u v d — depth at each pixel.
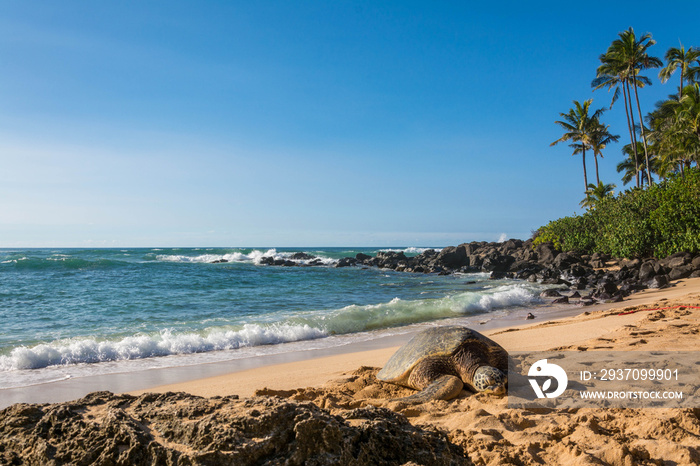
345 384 5.91
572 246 35.44
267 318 13.36
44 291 19.83
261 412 2.09
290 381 6.42
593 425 3.60
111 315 14.07
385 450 2.23
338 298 19.86
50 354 8.45
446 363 5.57
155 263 36.19
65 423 2.22
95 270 29.75
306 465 1.94
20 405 2.41
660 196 27.23
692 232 24.14
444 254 43.47
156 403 2.38
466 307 15.66
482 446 3.26
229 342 10.01
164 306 16.19
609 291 18.81
